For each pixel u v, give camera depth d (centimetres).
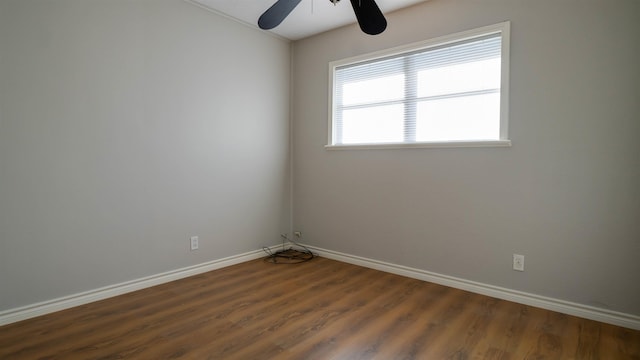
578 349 189
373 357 180
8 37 208
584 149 226
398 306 245
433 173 292
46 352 181
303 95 385
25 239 218
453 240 282
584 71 224
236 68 337
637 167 210
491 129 267
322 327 212
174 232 294
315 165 377
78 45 236
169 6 284
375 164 328
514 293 254
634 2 209
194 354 181
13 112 211
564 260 235
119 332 204
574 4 227
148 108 273
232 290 273
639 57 207
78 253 240
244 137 347
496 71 264
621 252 216
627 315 214
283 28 353
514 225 254
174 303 247
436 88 293
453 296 263
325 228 371
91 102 243
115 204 257
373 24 212
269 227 378
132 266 268
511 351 187
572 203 231
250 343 193
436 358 180
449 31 280
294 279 301
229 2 299
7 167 210
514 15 249
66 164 233
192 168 304
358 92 344
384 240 324
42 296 225
